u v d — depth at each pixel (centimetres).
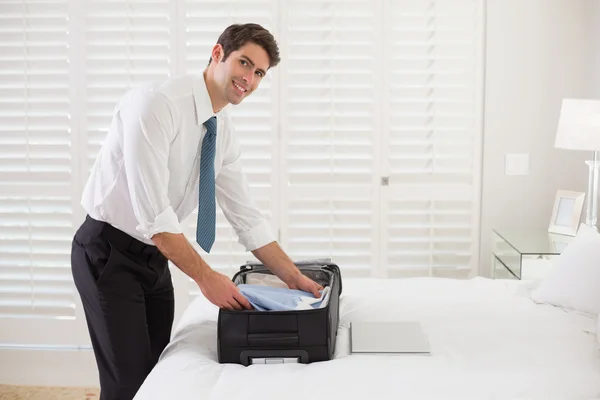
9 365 371
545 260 305
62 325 371
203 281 203
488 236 365
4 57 364
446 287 270
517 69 356
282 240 368
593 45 345
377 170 363
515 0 353
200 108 215
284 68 360
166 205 207
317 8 358
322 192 365
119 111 215
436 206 365
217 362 200
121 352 221
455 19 357
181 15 359
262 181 366
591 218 320
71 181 367
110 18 360
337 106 362
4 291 371
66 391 360
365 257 368
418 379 182
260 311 197
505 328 224
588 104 305
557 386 180
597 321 225
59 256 369
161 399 173
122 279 220
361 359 197
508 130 359
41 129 366
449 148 363
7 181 369
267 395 173
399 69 360
